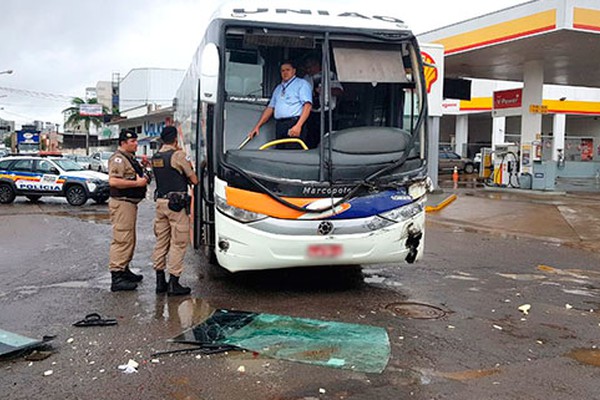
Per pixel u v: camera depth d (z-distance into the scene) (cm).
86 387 410
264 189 590
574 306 647
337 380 424
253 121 661
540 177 2052
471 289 720
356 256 620
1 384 414
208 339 506
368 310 611
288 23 636
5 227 1295
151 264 852
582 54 1956
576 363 469
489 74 2420
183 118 1100
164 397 396
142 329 538
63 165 1914
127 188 684
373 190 620
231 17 628
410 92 686
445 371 445
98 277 771
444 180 2925
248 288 700
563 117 3200
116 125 6762
